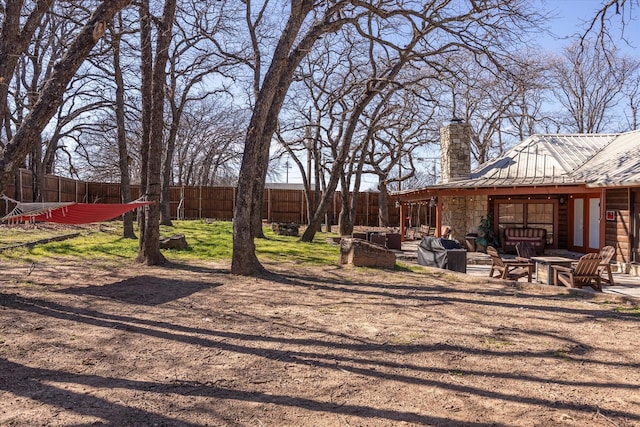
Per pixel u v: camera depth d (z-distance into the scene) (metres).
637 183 13.18
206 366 4.69
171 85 21.77
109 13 6.16
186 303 7.64
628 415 3.68
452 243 12.98
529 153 19.06
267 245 16.16
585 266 9.70
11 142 5.81
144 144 11.93
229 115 39.25
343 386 4.22
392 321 6.68
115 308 7.14
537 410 3.76
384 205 29.52
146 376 4.37
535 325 6.57
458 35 11.88
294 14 9.85
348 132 17.09
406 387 4.22
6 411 3.53
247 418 3.54
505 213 18.55
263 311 7.20
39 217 8.95
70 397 3.84
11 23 6.61
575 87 33.97
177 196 31.19
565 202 17.88
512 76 12.43
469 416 3.63
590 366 4.84
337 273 11.29
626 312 7.45
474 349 5.39
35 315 6.55
